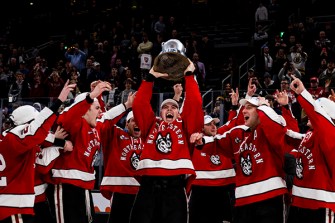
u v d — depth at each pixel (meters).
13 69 15.51
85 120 5.88
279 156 5.39
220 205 6.97
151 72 5.62
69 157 5.75
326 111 5.36
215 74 14.39
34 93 11.76
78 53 14.70
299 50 11.65
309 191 5.20
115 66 13.99
